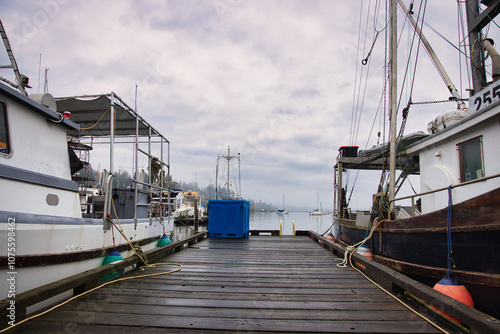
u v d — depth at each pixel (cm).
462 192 611
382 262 649
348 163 1227
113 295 398
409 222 565
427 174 725
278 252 802
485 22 720
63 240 420
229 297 399
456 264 446
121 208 766
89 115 816
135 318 317
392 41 786
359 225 872
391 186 715
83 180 870
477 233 414
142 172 830
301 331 294
